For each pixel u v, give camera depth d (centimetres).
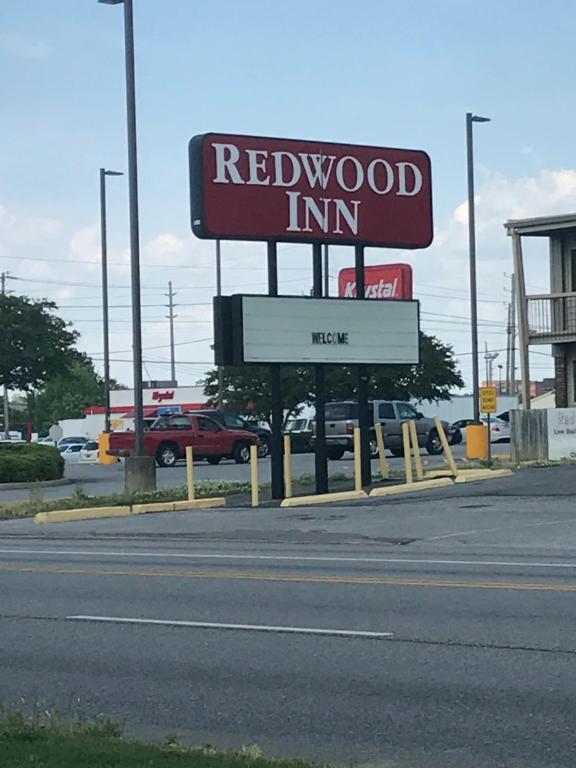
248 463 4394
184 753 669
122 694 894
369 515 2227
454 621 1127
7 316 5041
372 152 2706
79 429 9588
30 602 1323
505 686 875
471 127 3909
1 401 12538
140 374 2869
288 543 1906
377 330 2678
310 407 5803
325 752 731
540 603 1214
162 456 4200
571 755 709
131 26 2795
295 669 955
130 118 2809
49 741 691
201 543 1948
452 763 701
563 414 3381
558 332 3838
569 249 3900
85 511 2448
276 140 2598
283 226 2603
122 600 1318
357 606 1228
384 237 2719
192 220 2552
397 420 4212
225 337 2544
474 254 3928
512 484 2642
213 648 1045
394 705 836
